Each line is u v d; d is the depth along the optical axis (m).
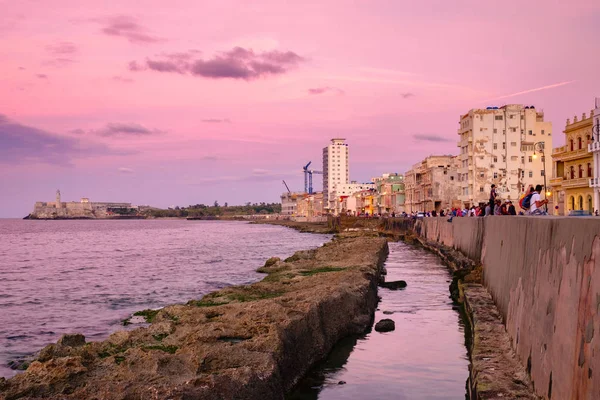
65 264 75.94
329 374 22.30
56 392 15.36
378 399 19.44
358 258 52.59
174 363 17.42
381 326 29.58
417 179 163.88
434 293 41.88
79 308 38.16
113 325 31.92
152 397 14.45
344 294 29.80
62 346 19.81
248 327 21.72
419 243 99.25
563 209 78.31
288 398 19.58
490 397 14.95
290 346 21.25
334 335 26.97
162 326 22.61
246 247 111.44
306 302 26.06
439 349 25.78
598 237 11.45
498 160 119.19
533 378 15.77
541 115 124.06
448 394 19.86
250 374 16.70
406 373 22.31
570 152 76.19
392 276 52.38
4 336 29.34
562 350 13.23
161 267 69.12
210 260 79.06
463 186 125.62
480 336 21.83
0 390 15.29
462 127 127.94
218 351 18.38
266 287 34.88
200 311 26.11
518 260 21.17
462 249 58.47
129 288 48.47
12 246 125.00
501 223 28.09
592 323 11.30
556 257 14.82
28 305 39.69
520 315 19.12
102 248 114.50
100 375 16.41
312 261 56.41
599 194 66.81
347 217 185.62
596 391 10.66
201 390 15.02
